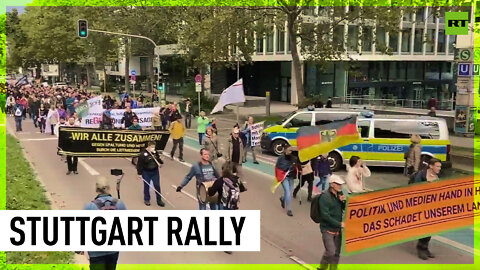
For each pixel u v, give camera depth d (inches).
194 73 1812.3
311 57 1149.1
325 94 1820.9
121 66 2832.2
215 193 354.6
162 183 569.0
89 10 1953.7
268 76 2012.8
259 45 1829.5
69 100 1166.3
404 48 1919.3
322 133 441.7
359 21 1286.9
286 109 1625.2
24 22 2839.6
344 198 299.1
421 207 317.1
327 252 296.7
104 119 892.6
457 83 945.5
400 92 2014.0
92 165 690.2
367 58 1784.0
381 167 710.5
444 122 650.8
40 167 667.4
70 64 3216.0
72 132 628.7
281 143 768.3
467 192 330.6
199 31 1159.6
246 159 745.6
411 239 315.6
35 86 2242.9
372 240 303.0
